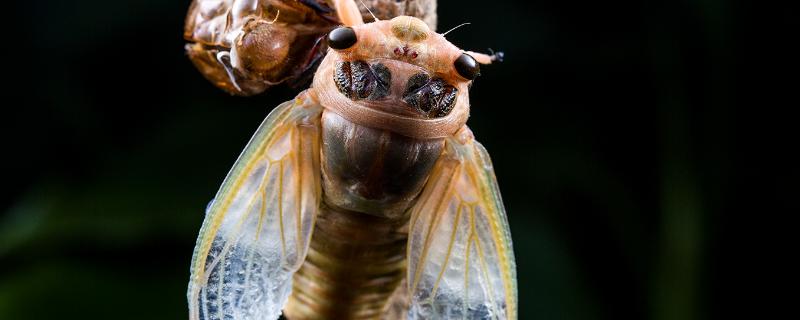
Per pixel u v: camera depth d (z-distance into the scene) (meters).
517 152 0.51
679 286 0.47
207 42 0.26
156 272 0.41
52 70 0.58
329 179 0.26
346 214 0.26
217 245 0.26
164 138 0.45
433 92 0.25
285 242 0.26
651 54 0.51
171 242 0.41
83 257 0.42
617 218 0.50
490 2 0.53
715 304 0.52
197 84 0.56
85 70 0.58
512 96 0.52
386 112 0.25
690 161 0.48
